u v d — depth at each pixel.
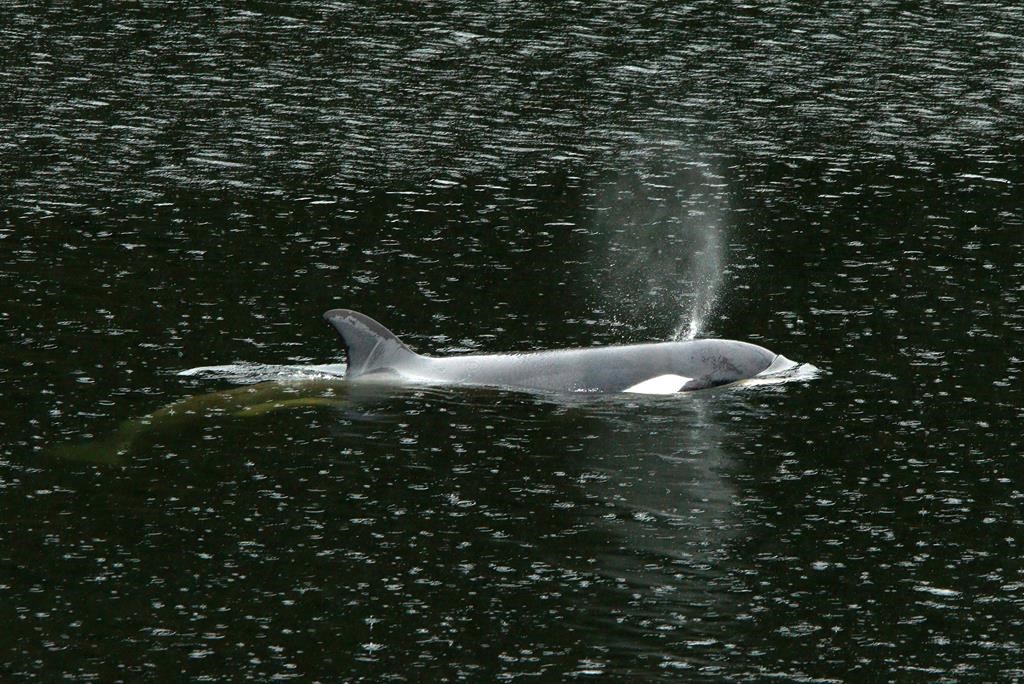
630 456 84.19
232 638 66.12
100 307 106.69
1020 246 122.75
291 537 74.94
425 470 82.31
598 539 74.94
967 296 110.81
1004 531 75.88
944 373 96.06
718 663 64.62
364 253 121.31
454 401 91.56
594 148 154.12
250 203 134.12
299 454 83.94
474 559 73.00
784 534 75.50
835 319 106.19
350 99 170.62
